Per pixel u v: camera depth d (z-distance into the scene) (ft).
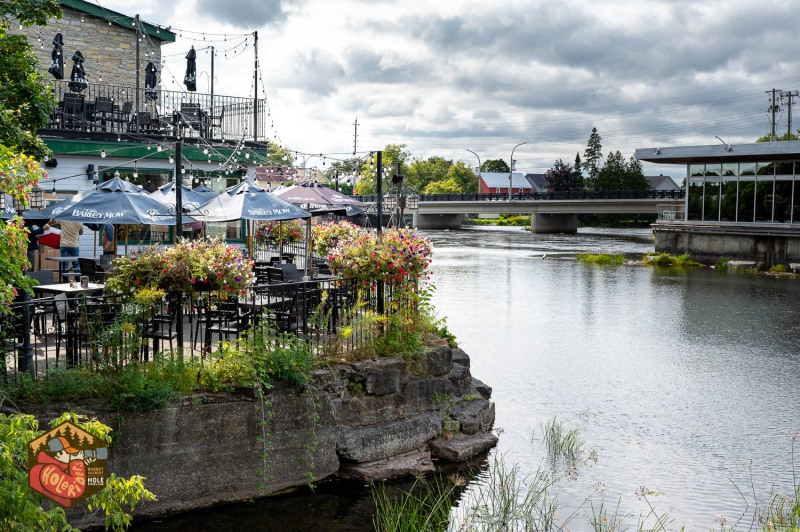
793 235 144.15
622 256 168.25
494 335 72.69
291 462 33.81
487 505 32.60
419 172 454.40
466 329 75.41
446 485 34.96
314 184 62.08
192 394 31.73
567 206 270.87
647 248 199.93
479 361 61.36
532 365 60.29
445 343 41.78
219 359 33.12
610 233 294.87
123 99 84.99
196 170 70.85
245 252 64.95
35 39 79.82
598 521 31.37
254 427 32.71
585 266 145.89
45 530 19.30
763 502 33.91
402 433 37.11
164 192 54.75
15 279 22.89
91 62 83.76
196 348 38.01
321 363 35.81
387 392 37.29
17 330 32.42
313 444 34.30
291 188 60.54
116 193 46.19
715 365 61.36
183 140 71.72
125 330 31.60
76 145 63.67
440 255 169.89
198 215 47.98
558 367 59.82
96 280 48.75
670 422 45.73
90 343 31.86
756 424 45.68
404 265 40.55
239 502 32.37
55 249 59.16
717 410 48.55
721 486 35.81
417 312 41.93
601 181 415.03
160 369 31.81
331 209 66.39
